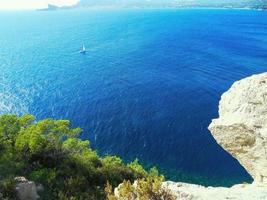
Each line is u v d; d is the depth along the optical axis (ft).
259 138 57.21
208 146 236.22
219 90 383.86
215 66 504.84
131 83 431.02
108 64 558.56
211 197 46.32
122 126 282.15
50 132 104.53
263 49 625.00
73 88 421.18
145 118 298.76
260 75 64.80
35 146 94.43
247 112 60.90
